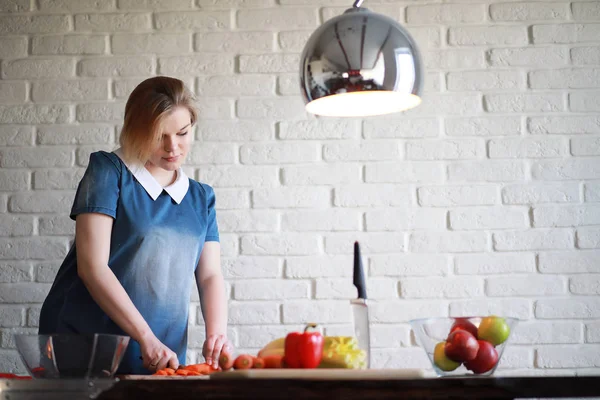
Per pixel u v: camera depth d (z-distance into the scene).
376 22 1.75
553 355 2.84
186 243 2.32
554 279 2.88
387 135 2.94
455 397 1.42
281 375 1.48
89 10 2.99
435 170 2.93
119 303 2.10
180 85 2.28
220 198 2.91
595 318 2.86
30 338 1.54
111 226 2.25
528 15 3.00
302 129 2.94
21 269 2.87
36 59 2.97
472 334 1.65
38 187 2.91
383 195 2.91
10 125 2.94
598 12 3.00
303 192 2.92
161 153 2.25
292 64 2.97
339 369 1.49
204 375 1.79
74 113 2.95
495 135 2.95
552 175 2.93
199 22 2.99
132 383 1.43
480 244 2.90
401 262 2.88
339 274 2.88
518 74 2.97
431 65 2.97
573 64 2.98
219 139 2.94
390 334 2.84
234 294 2.87
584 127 2.95
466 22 2.99
